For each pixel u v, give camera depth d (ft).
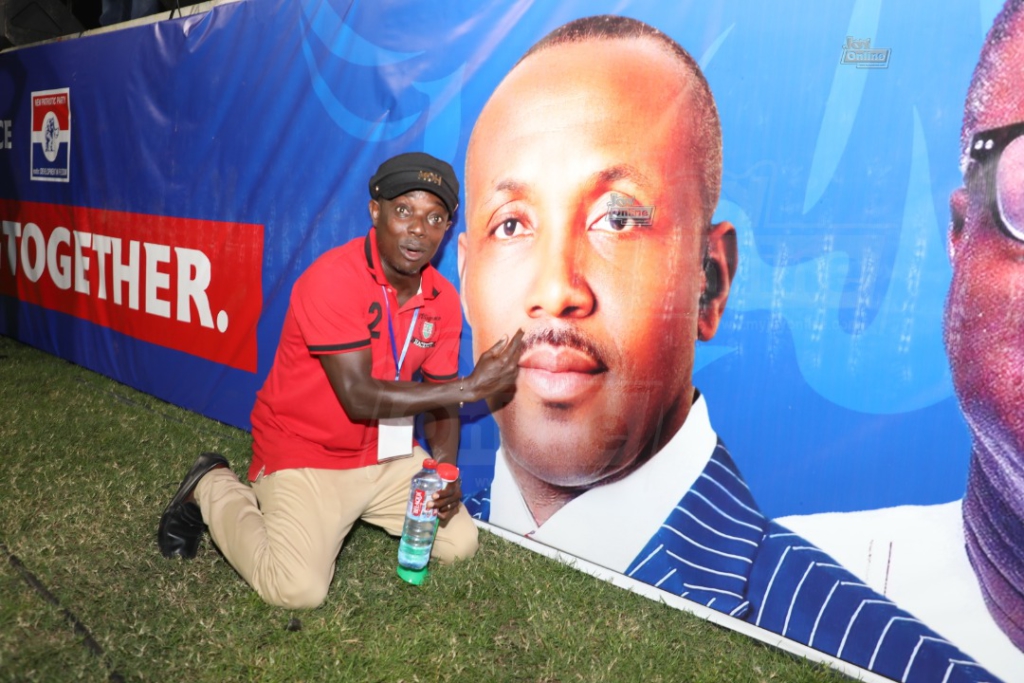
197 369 13.53
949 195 6.53
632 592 8.47
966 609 6.75
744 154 7.42
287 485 7.96
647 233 7.98
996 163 6.30
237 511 8.08
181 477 10.63
